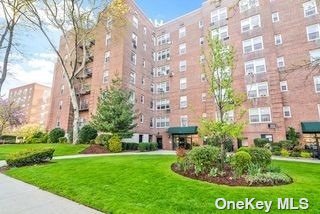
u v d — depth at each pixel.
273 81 24.62
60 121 35.88
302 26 24.94
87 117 32.59
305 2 25.33
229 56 11.09
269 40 25.95
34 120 68.88
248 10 28.34
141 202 6.08
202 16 34.59
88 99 33.81
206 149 9.29
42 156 13.23
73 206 6.07
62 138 29.11
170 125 33.59
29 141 32.44
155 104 36.16
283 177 8.23
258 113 24.81
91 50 35.47
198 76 32.56
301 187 7.38
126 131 23.77
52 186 8.09
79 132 25.92
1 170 11.96
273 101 24.14
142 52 35.31
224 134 9.86
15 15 20.27
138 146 27.62
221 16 30.67
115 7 25.42
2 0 19.17
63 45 39.25
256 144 23.09
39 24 22.61
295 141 21.77
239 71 26.97
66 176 9.30
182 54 35.50
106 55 32.50
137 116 25.88
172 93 34.81
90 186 7.75
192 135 31.05
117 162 12.17
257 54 26.34
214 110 28.00
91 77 35.00
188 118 31.95
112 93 23.77
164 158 14.52
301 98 23.41
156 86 36.94
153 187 7.31
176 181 7.93
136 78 32.81
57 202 6.42
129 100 26.09
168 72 36.38
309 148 21.69
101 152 21.42
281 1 26.97
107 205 5.94
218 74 11.01
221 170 9.07
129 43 32.34
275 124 23.48
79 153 20.12
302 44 24.47
